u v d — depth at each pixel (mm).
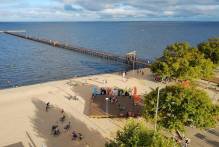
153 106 41844
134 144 29484
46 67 110375
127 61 117812
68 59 128375
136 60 116125
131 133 31031
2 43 187875
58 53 144625
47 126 48531
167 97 40750
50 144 42406
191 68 67312
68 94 66625
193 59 71812
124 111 53594
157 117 41031
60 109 56500
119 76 85375
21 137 44500
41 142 43000
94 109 55000
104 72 103938
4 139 43875
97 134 45750
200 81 76812
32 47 167125
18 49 158875
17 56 134875
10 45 177250
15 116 52812
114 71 105250
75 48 153250
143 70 93125
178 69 68625
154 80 80000
